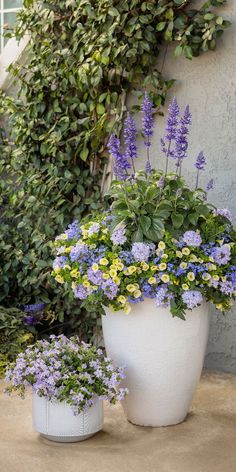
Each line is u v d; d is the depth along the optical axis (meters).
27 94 4.42
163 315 2.96
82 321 4.45
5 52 4.73
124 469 2.65
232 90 3.90
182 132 3.13
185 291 2.91
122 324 3.01
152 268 2.89
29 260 4.42
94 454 2.79
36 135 4.41
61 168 4.36
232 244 3.04
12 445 2.89
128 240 2.98
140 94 4.12
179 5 3.91
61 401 2.88
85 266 2.99
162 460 2.73
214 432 3.04
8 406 3.40
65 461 2.73
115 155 3.16
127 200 2.98
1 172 4.61
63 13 4.35
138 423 3.13
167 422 3.11
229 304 3.14
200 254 2.95
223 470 2.63
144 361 3.00
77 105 4.30
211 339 4.05
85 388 2.85
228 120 3.93
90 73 4.10
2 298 4.53
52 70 4.34
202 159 3.21
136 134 4.06
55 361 2.94
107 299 2.97
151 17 3.94
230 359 4.00
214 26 3.80
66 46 4.38
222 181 3.96
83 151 4.25
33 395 2.99
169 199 3.03
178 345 2.99
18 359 3.02
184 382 3.06
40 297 4.46
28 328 4.30
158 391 3.03
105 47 4.05
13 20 5.01
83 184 4.36
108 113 4.26
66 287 3.21
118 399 2.91
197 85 4.02
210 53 3.96
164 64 4.11
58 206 4.41
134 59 4.04
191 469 2.64
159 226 2.92
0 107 4.69
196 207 3.02
